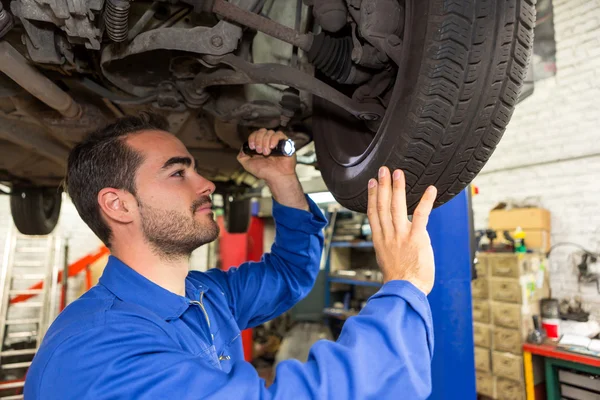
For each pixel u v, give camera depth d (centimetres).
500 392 270
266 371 381
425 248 62
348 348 52
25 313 416
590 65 300
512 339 266
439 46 59
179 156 77
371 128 88
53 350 56
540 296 288
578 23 307
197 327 76
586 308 291
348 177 83
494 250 302
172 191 74
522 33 62
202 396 49
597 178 293
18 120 129
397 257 62
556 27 318
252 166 101
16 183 231
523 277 270
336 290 423
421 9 63
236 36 78
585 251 295
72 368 53
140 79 103
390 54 72
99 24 70
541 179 323
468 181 74
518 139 338
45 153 150
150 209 72
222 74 88
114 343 55
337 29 82
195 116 140
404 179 65
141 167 73
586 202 297
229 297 98
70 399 51
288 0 106
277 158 100
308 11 100
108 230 76
